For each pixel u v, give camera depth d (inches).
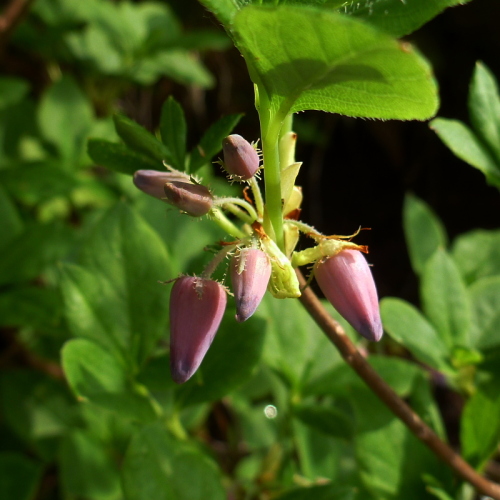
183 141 9.8
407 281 23.3
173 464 9.8
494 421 10.4
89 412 12.1
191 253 12.6
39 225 12.0
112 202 13.9
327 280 9.2
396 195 24.7
